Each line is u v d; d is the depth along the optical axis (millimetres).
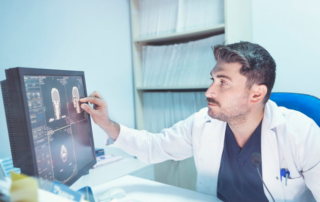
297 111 1045
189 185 1730
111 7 1774
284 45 1572
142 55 1941
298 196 942
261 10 1637
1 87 619
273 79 896
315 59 1482
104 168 1381
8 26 1210
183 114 1773
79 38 1562
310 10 1472
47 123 690
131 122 1965
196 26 1647
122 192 901
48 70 719
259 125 965
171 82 1795
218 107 898
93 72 1656
